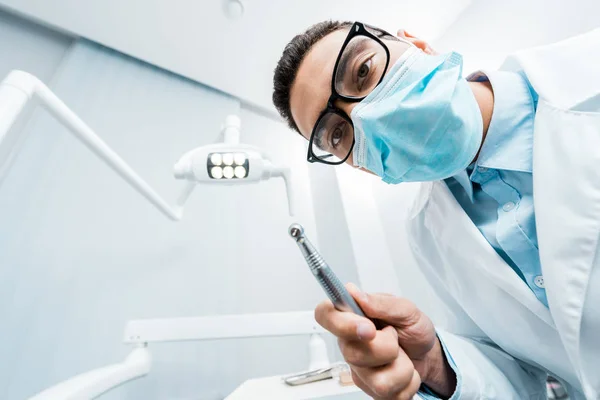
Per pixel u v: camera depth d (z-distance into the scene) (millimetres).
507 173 491
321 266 305
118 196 960
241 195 1214
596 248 356
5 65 1018
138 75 1241
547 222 390
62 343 726
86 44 1172
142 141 1110
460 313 737
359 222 1252
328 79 570
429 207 667
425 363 418
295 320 726
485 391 450
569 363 480
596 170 367
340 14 1123
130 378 569
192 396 799
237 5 1058
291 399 465
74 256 826
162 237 972
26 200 823
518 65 551
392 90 519
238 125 821
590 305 360
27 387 660
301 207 1358
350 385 527
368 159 590
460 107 469
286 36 1169
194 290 930
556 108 431
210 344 879
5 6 1049
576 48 476
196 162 660
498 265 474
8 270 734
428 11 1144
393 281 1155
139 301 857
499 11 1013
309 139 682
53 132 938
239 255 1067
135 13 1071
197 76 1317
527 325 496
